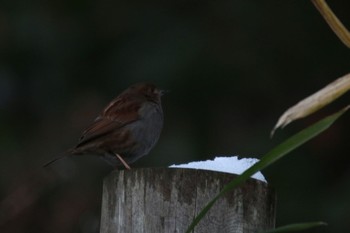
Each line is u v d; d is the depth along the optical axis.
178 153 14.11
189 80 14.57
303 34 15.33
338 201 13.98
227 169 6.21
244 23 15.16
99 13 15.56
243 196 5.83
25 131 14.96
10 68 15.08
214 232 5.78
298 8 15.35
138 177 5.89
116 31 15.47
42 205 13.96
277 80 15.12
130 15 15.51
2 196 13.99
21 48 15.02
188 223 5.78
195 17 15.28
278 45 15.20
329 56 15.35
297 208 14.19
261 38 15.19
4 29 15.01
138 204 5.87
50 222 13.84
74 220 13.89
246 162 6.28
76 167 14.12
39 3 15.25
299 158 14.66
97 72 15.33
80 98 15.13
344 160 14.88
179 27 15.13
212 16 15.20
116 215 5.99
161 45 14.93
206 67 14.68
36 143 14.73
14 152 14.54
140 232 5.84
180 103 14.62
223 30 15.09
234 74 14.83
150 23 15.35
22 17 15.04
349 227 13.67
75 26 15.38
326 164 14.80
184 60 14.65
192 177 5.80
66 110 15.09
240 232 5.80
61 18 15.35
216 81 14.73
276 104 15.01
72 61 15.30
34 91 15.16
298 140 5.09
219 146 14.48
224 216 5.80
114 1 15.63
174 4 15.47
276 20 15.30
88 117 14.88
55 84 15.19
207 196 5.79
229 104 14.80
